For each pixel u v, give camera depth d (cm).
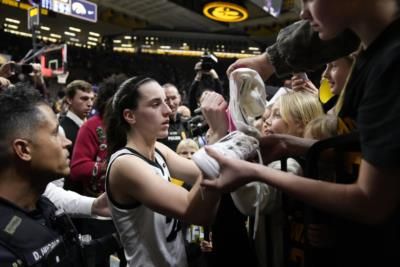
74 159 212
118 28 1802
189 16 1612
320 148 72
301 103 120
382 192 52
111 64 1922
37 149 87
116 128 123
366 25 61
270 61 98
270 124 128
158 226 113
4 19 1521
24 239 80
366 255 67
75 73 1800
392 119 51
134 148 117
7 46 1574
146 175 102
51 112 93
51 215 96
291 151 87
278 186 61
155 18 1638
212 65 282
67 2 617
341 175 74
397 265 63
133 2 1407
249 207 89
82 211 130
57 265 86
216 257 105
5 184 86
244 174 63
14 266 77
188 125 269
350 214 56
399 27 58
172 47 2020
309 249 74
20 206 87
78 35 1881
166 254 116
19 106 86
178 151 232
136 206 110
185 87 1952
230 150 73
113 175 109
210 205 89
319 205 58
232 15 1176
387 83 53
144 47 2008
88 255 112
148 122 117
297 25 94
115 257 147
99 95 214
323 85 140
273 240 96
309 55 92
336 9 60
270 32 1777
